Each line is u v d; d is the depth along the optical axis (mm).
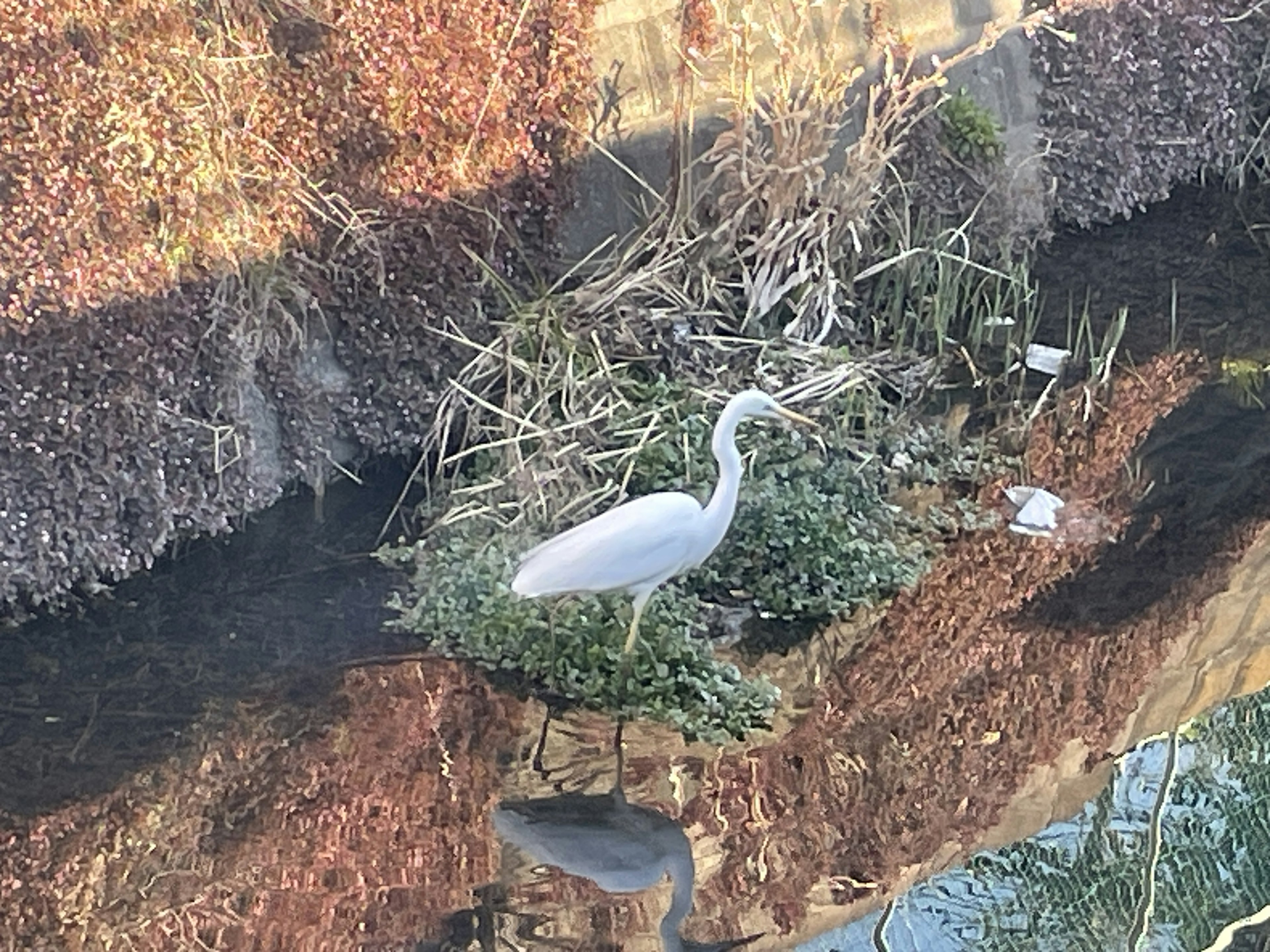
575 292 6613
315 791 4953
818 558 5852
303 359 6352
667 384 6426
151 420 5898
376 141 6398
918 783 5059
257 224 6152
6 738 5145
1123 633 5766
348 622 5691
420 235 6500
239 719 5254
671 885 4578
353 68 6312
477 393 6484
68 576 5789
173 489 5992
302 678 5426
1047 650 5680
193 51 5977
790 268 6902
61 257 5695
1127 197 8789
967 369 7383
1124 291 8133
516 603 5516
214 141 6016
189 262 5965
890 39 7430
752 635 5672
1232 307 7984
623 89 7062
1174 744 5277
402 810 4871
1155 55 8812
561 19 6738
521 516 5828
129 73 5832
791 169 6699
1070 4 8516
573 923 4418
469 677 5414
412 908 4484
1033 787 5074
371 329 6438
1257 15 9156
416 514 6238
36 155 5652
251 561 6012
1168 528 6367
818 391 6484
